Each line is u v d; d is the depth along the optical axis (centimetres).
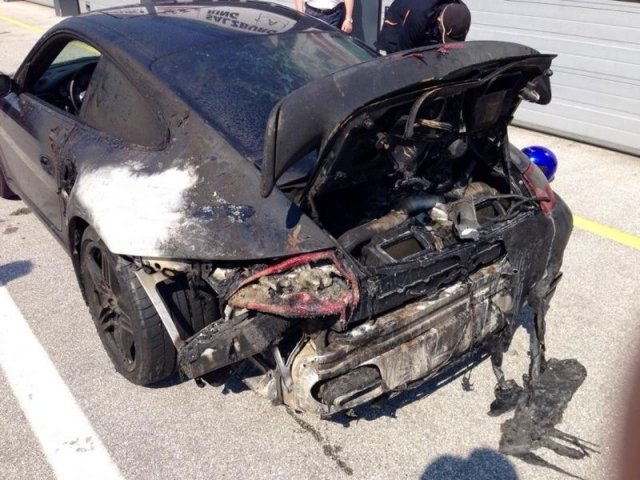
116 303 256
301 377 203
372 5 677
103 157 257
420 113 205
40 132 321
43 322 316
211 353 207
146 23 291
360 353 205
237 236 205
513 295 250
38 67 349
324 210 242
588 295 343
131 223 221
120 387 271
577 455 236
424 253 220
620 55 529
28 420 252
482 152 265
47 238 403
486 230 235
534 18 575
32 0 1430
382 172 224
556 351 295
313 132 182
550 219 262
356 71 192
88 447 239
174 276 227
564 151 567
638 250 394
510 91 226
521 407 257
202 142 230
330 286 197
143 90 254
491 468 233
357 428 251
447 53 207
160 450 239
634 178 507
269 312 195
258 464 233
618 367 284
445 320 227
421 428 251
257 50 277
